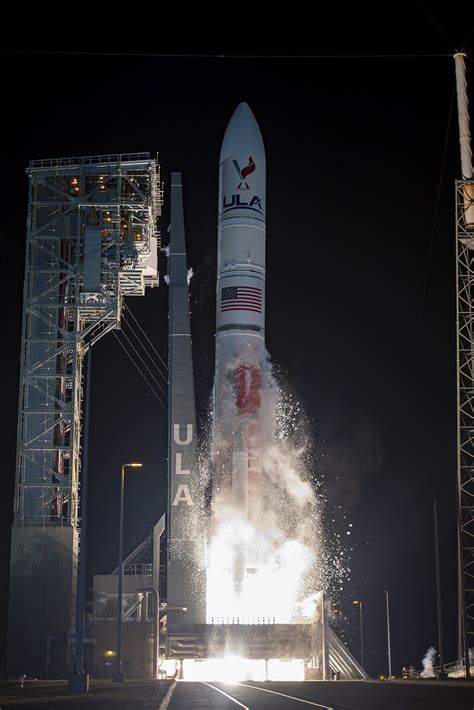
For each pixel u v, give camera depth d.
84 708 30.11
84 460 42.78
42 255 82.12
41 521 76.69
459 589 75.69
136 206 82.19
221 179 86.50
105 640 76.38
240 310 83.12
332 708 30.81
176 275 87.38
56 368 80.44
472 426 79.94
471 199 84.12
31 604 74.81
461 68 86.94
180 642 79.62
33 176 82.50
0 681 61.78
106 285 84.25
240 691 45.56
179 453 83.56
